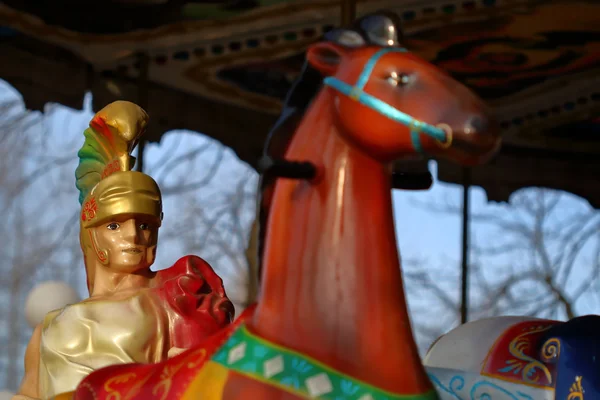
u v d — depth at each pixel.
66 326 2.89
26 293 16.95
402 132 2.05
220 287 3.10
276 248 2.23
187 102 7.54
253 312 2.27
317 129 2.22
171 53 6.87
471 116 1.98
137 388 2.33
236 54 6.94
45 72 6.56
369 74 2.10
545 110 7.94
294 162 2.17
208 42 6.76
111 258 3.04
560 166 8.54
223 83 7.40
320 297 2.14
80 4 6.04
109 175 3.12
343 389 2.04
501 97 7.88
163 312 2.95
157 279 3.12
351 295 2.13
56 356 2.85
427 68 2.09
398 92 2.07
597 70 7.22
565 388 2.79
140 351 2.86
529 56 7.04
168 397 2.22
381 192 2.18
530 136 8.30
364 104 2.09
